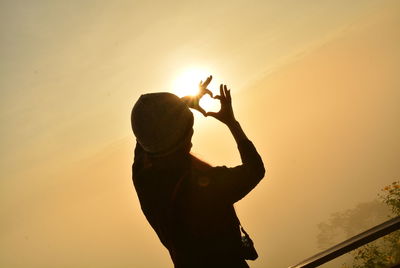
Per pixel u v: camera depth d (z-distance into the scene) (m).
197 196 1.23
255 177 1.22
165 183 1.26
